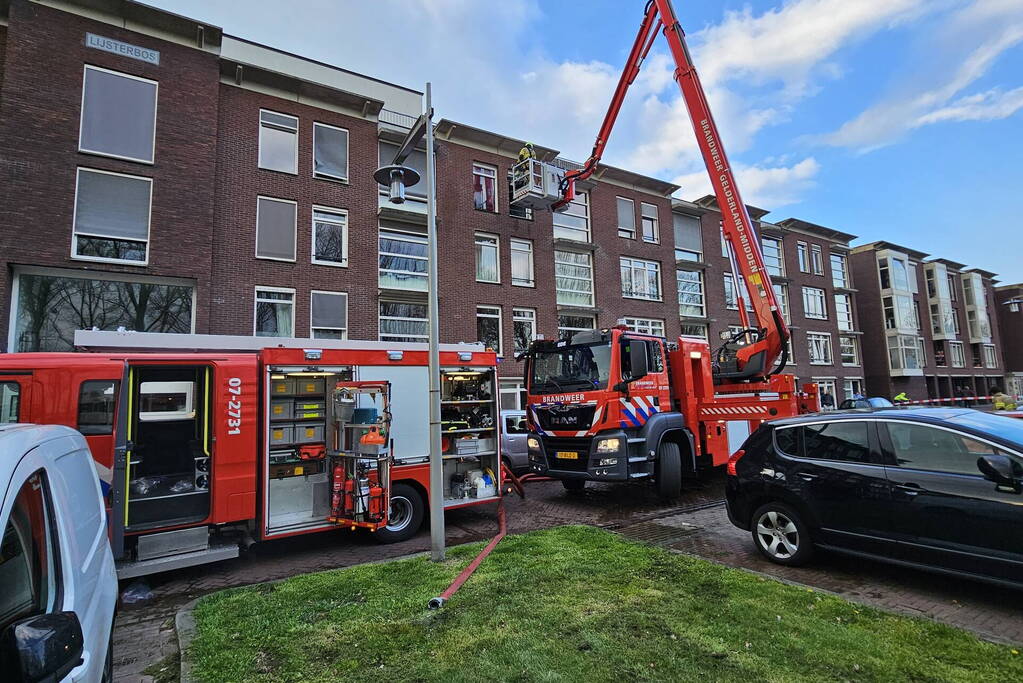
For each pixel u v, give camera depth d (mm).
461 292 18719
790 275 31266
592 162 16625
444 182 18969
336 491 6691
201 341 8039
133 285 13500
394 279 17547
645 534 7285
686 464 9781
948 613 4418
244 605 4727
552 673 3432
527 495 10539
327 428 7102
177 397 6289
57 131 12656
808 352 31062
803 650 3656
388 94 19109
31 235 12156
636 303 23531
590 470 8633
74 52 13039
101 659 2375
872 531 4945
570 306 21297
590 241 22781
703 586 4879
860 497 5047
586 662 3566
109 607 2736
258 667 3645
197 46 14602
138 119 13664
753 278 10492
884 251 38562
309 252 15969
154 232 13477
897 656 3561
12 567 1879
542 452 9469
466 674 3455
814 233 33812
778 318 10195
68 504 2555
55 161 12570
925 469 4734
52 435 2740
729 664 3506
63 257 12461
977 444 4500
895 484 4840
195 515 5980
